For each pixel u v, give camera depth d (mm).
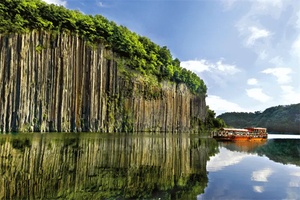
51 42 100688
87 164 30172
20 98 85562
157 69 164375
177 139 89625
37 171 25203
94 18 134625
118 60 132375
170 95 163000
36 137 65000
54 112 96562
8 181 21141
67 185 20891
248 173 27844
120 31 143250
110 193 19031
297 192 20156
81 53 110875
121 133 112625
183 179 24172
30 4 99312
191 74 199250
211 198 18141
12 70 84562
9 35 86062
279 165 34750
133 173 26406
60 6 117625
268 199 18141
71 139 63750
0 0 91750
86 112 109000
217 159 38781
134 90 131875
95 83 113750
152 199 17734
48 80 96438
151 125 142375
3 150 37688
